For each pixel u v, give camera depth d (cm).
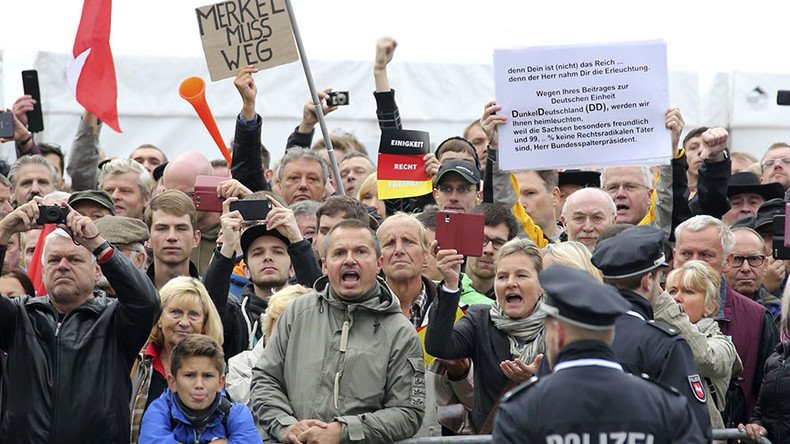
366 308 1209
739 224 1686
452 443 1180
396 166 1647
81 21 1847
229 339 1359
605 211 1480
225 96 2245
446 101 2311
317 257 1510
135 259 1435
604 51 1487
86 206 1517
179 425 1161
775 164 1958
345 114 2273
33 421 1159
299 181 1702
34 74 1841
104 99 1833
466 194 1514
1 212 1658
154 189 1808
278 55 1670
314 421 1161
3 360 1219
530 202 1609
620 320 1062
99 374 1173
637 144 1486
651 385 900
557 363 908
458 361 1276
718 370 1227
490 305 1283
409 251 1320
